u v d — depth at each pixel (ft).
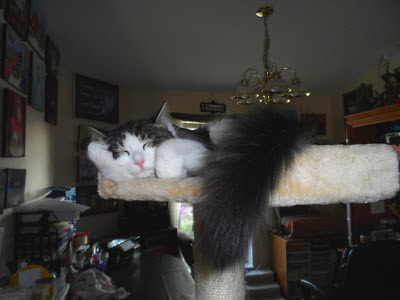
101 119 9.21
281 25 7.43
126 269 5.63
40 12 6.05
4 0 4.33
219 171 1.83
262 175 1.79
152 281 5.02
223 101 11.34
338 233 10.55
